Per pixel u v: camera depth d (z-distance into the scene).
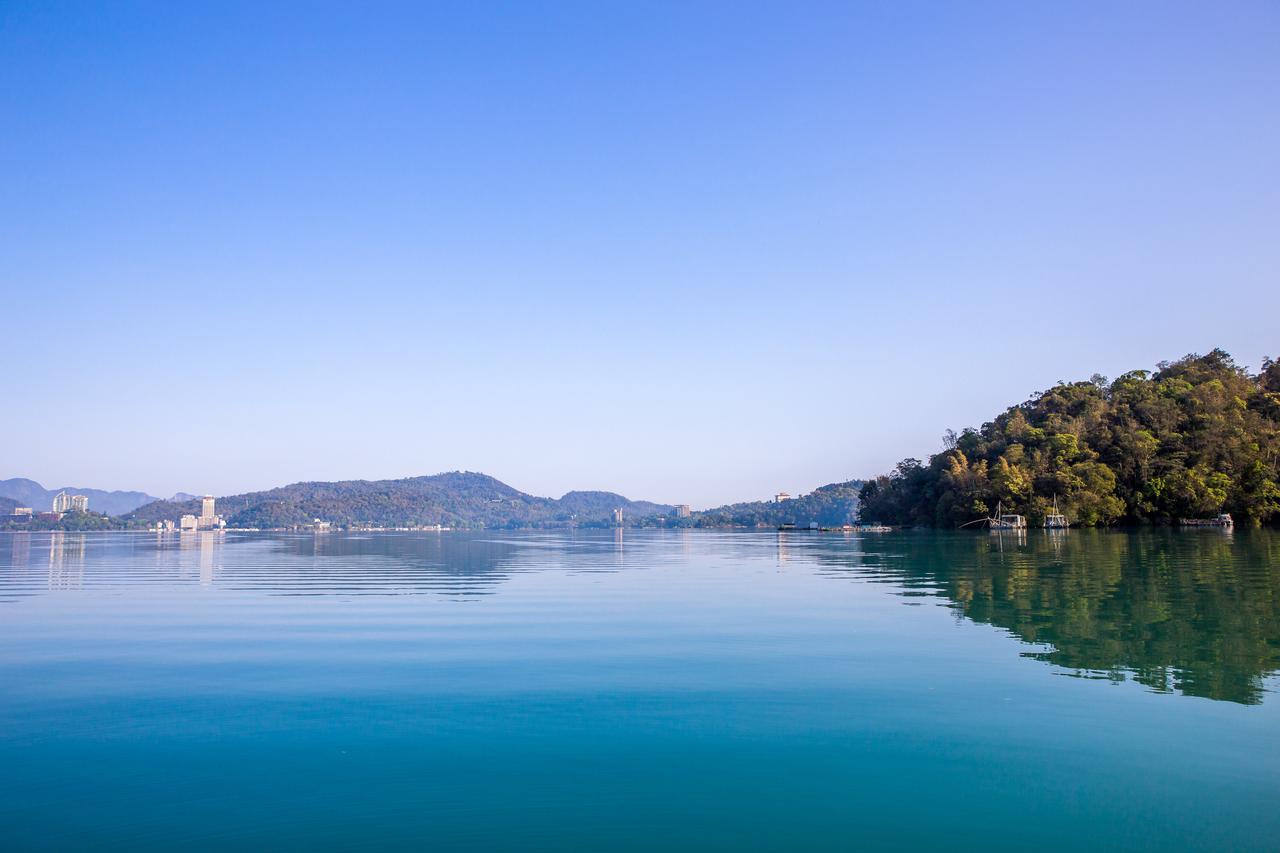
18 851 11.15
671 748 14.97
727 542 142.00
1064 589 38.06
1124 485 141.50
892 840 11.42
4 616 32.34
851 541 117.62
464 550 110.50
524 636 26.38
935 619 28.75
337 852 11.12
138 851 11.13
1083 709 16.75
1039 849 11.10
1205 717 16.17
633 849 11.19
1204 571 47.06
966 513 150.00
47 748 15.26
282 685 19.64
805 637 25.36
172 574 57.66
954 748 14.69
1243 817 11.95
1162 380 166.12
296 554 95.88
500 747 15.14
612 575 54.69
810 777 13.55
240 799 12.91
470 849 11.19
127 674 20.94
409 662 22.19
